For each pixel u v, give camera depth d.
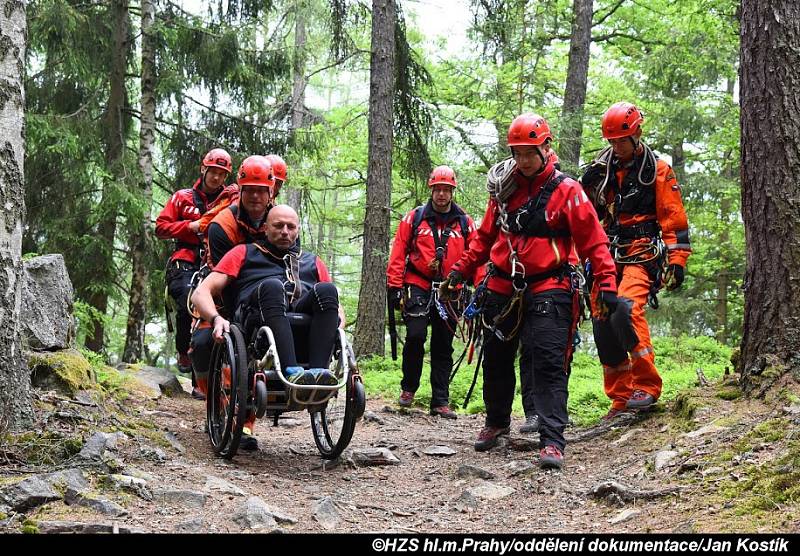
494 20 13.80
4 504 3.91
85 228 13.98
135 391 7.49
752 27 5.48
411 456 6.16
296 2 17.42
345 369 5.22
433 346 8.12
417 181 15.05
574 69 15.51
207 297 5.43
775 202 5.32
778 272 5.31
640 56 19.03
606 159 6.10
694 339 11.99
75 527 3.69
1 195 4.69
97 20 13.86
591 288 6.09
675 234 6.00
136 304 13.72
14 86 4.75
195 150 14.81
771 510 3.75
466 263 5.97
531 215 5.39
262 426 7.40
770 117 5.36
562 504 4.57
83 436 4.93
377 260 12.65
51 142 13.22
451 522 4.41
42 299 6.22
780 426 4.64
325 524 4.21
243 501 4.39
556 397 5.39
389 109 12.90
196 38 14.30
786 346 5.27
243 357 5.17
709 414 5.32
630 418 6.11
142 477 4.52
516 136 5.27
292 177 16.72
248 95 14.95
